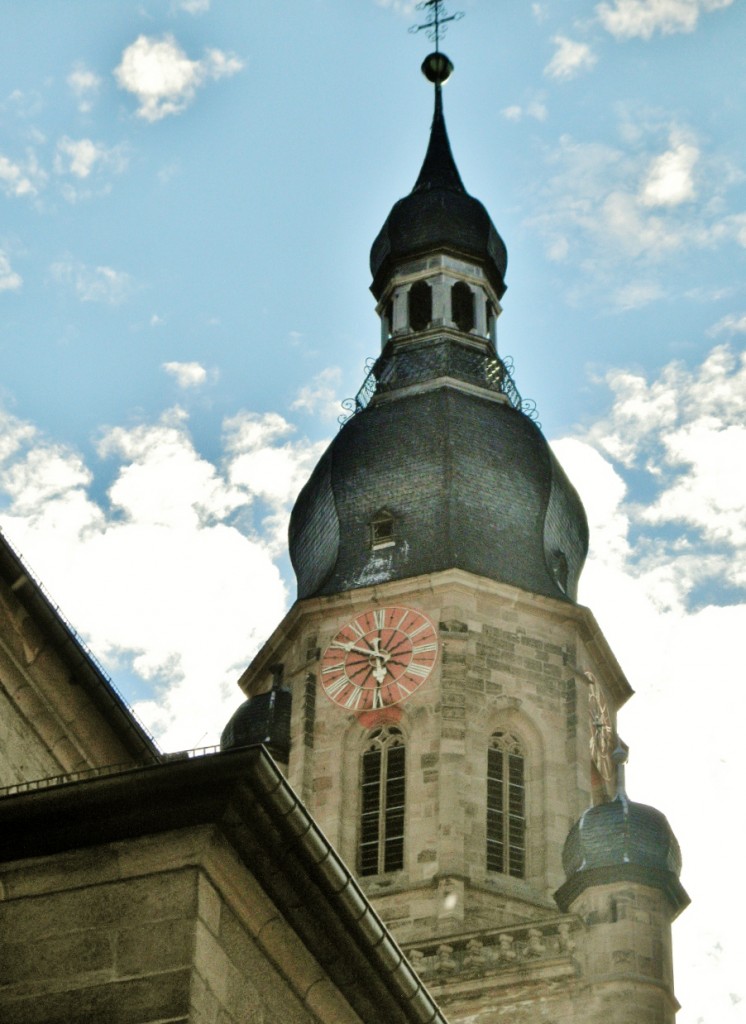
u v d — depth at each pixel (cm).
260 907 2172
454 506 8044
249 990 2156
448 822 7212
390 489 8138
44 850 2133
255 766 2112
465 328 8981
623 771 7038
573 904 6725
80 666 2942
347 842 7294
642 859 6706
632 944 6569
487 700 7531
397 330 8962
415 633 7656
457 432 8294
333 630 7738
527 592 7800
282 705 7625
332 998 2253
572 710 7600
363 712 7544
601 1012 6488
